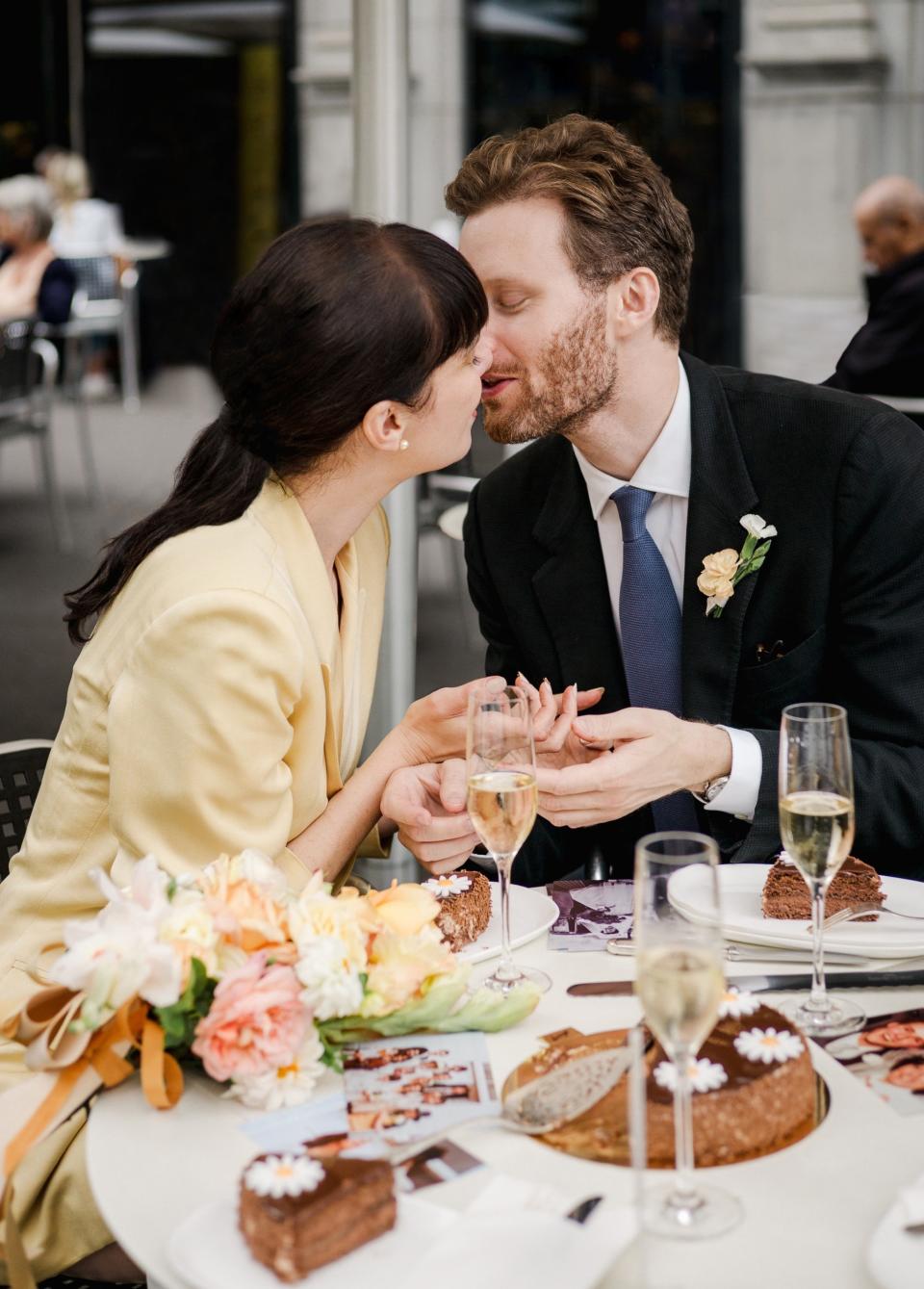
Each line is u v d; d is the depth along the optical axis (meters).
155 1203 1.17
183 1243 1.10
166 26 10.39
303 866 1.68
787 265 8.81
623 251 1.96
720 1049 1.26
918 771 1.93
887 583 2.00
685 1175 1.13
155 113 10.53
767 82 8.67
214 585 1.59
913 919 1.59
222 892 1.33
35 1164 1.47
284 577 1.67
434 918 1.56
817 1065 1.33
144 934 1.27
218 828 1.58
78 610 1.71
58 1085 1.33
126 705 1.58
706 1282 1.05
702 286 8.99
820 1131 1.23
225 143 10.42
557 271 1.95
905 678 2.00
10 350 6.32
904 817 1.92
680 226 2.01
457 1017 1.40
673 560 2.13
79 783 1.69
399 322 1.64
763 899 1.61
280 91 10.26
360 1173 1.10
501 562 2.23
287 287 1.63
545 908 1.69
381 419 1.68
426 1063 1.36
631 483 2.08
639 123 9.10
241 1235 1.11
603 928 1.64
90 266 9.12
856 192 8.62
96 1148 1.25
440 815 1.82
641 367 2.02
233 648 1.56
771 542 2.04
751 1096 1.20
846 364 4.55
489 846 1.48
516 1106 1.25
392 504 2.89
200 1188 1.19
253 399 1.68
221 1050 1.27
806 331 8.83
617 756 1.75
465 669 5.08
